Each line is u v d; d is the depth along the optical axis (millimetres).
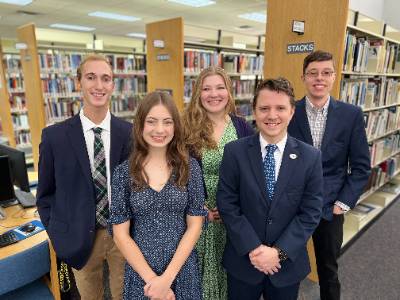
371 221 3465
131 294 1349
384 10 5480
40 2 6949
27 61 4297
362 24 3238
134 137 1345
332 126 1857
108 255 1684
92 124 1551
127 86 5398
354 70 2605
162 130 1281
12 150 2109
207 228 1632
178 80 3727
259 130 1459
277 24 2445
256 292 1528
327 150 1867
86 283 1691
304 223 1355
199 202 1373
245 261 1440
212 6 7434
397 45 3492
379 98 3256
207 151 1677
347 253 2879
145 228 1307
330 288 2010
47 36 10555
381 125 3350
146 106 1297
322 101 1881
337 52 2139
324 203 1879
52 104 4746
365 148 1850
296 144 1412
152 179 1323
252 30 10945
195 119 1721
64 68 4828
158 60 3949
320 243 1999
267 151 1398
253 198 1364
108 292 1856
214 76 1698
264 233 1387
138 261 1269
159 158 1354
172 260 1283
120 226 1310
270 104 1311
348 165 1978
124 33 12133
